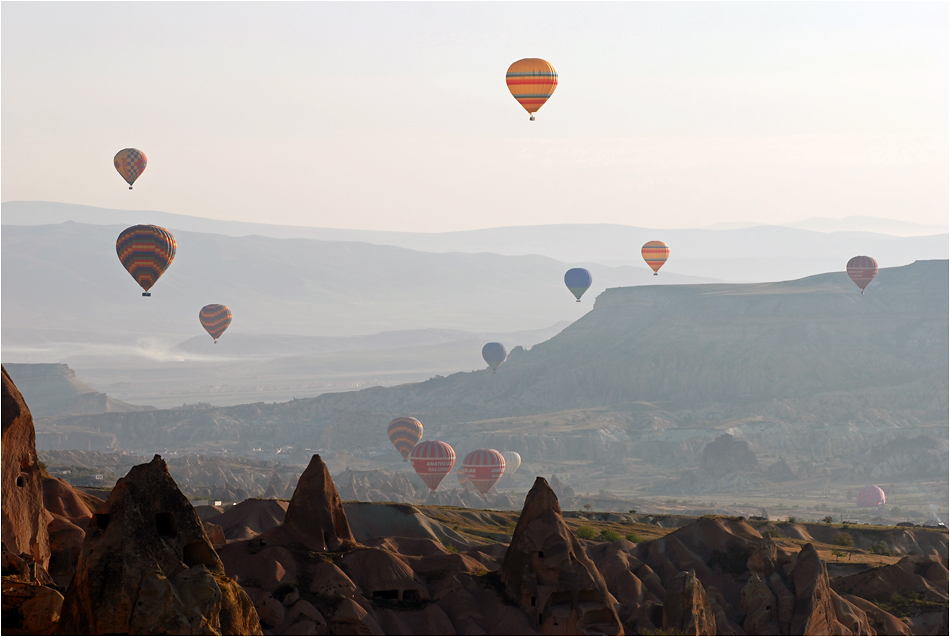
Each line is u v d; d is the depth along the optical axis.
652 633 106.94
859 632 119.25
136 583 59.06
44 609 59.62
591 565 109.00
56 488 113.62
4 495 66.50
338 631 100.88
